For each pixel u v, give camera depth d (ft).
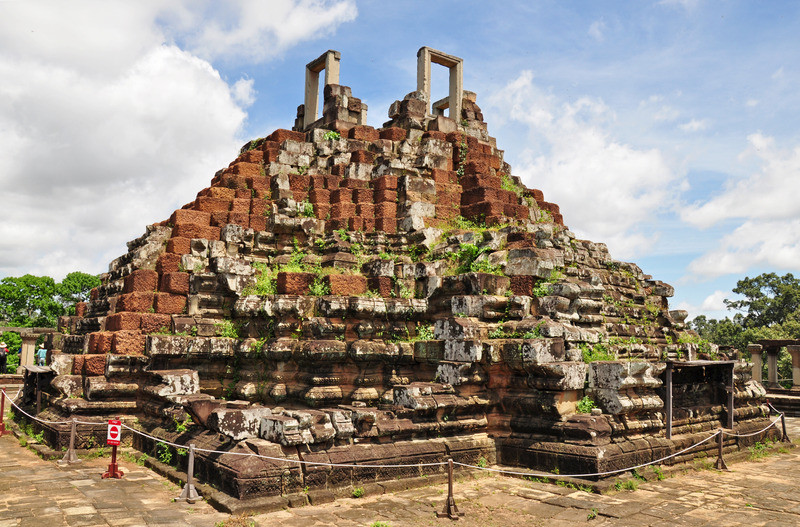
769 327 177.06
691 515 28.37
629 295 65.05
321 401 38.06
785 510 29.43
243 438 30.66
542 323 37.55
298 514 27.22
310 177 54.34
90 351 44.65
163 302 45.14
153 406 40.63
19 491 30.42
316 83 67.41
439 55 63.67
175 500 28.68
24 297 149.79
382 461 32.48
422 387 36.01
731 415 44.39
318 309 41.14
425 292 43.62
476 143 59.77
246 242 49.19
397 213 52.85
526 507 29.27
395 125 61.67
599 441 34.01
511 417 38.04
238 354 43.62
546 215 61.62
